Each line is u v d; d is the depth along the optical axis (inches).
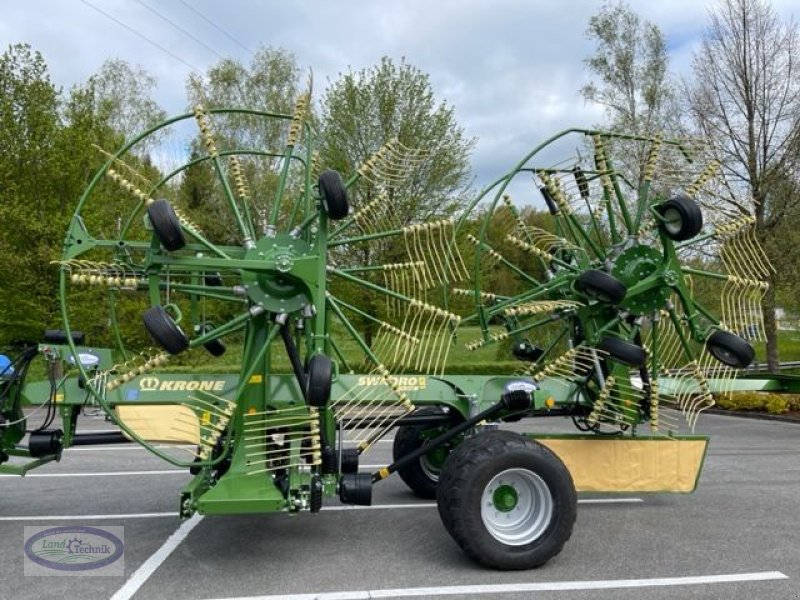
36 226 595.2
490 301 296.4
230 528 227.3
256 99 1040.8
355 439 217.8
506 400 211.0
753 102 586.2
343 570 187.9
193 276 223.6
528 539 187.9
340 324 266.5
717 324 243.4
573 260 273.7
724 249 261.1
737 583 178.2
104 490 283.3
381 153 238.1
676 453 234.1
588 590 173.6
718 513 245.6
